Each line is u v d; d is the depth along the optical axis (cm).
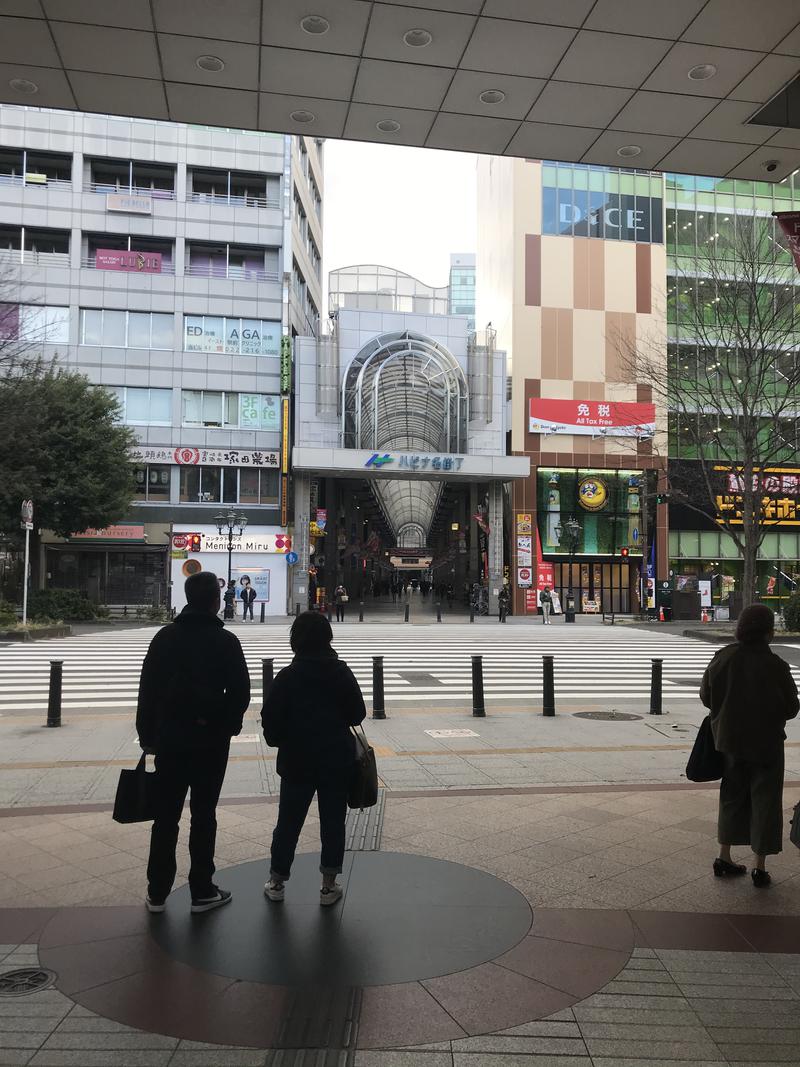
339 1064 302
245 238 4050
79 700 1318
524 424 4419
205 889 449
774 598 4506
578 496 4400
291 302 4200
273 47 681
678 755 914
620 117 800
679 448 4481
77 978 369
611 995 358
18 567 3369
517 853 554
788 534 4534
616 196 4578
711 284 3253
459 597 5650
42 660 1833
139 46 682
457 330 4241
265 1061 304
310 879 499
